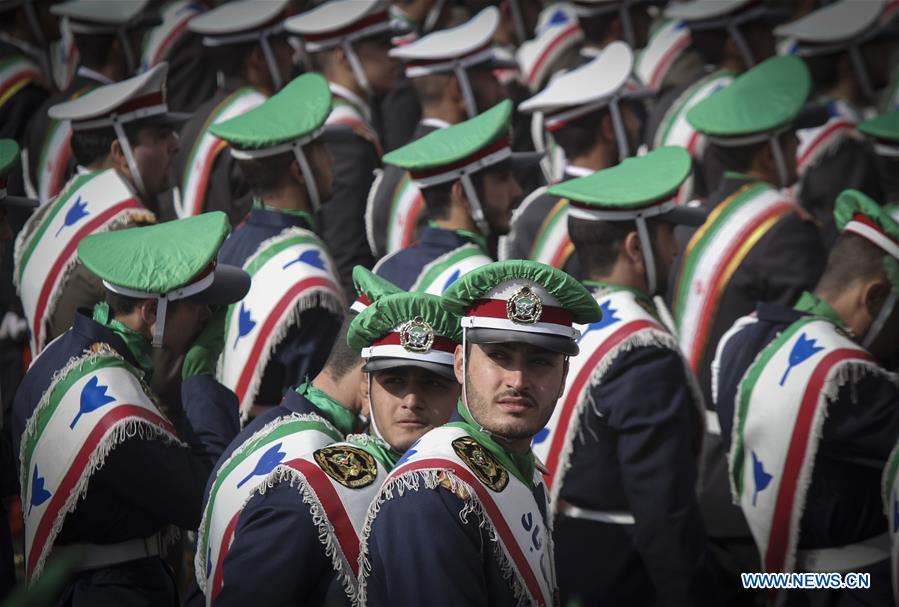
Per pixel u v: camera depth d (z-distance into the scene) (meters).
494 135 17.83
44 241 17.52
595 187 16.34
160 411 13.41
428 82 24.56
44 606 5.91
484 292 10.71
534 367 10.80
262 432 12.69
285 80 24.23
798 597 15.09
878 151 22.41
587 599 15.66
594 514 15.78
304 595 11.45
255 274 17.31
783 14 28.05
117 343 13.48
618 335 15.54
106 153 18.59
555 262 20.88
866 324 15.14
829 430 14.55
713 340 19.17
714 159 21.16
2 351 22.08
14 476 15.02
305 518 11.39
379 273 18.22
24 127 25.70
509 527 10.39
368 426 13.71
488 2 32.00
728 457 15.73
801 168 26.17
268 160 17.75
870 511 14.79
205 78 30.11
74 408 13.03
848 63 27.59
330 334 17.31
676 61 33.03
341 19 24.77
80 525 13.23
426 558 9.98
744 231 19.08
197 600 13.10
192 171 22.73
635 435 15.22
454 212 18.02
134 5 24.78
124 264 13.54
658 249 16.31
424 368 11.52
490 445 10.77
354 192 22.84
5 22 27.67
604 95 21.52
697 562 15.22
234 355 17.11
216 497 12.57
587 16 29.73
